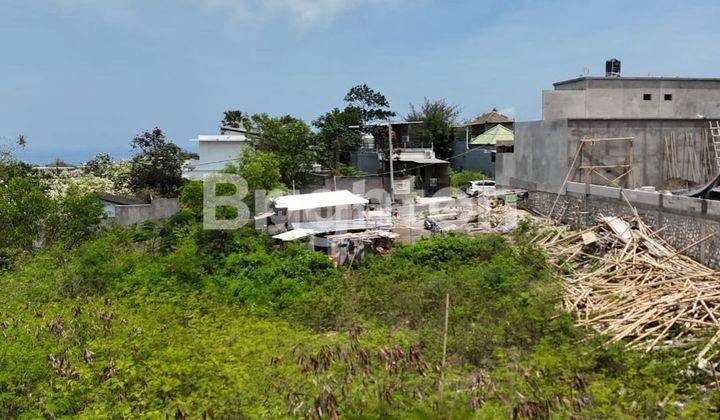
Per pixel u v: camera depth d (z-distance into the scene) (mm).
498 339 10812
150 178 32938
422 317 12812
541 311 12039
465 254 17422
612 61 26359
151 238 20859
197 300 13781
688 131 21938
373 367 9141
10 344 10164
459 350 10641
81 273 15445
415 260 17297
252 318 12602
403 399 7863
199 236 19000
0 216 18859
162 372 9016
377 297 13891
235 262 17047
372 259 17766
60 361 9469
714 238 14727
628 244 16312
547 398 7887
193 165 35031
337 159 39188
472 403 7762
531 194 25266
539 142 24375
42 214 19359
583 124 21859
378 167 38250
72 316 11844
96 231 21016
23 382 8883
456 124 48625
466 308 12531
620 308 12516
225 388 8547
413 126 46344
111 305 12992
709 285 13078
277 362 9297
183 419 7707
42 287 14250
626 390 8383
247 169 24781
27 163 29266
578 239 18375
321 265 16859
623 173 21953
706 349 10023
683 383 8977
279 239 20188
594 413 7516
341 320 12914
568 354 9625
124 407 7992
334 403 7656
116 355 9883
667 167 21922
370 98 41438
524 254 16812
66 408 8297
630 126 21828
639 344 10781
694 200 15539
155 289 14266
